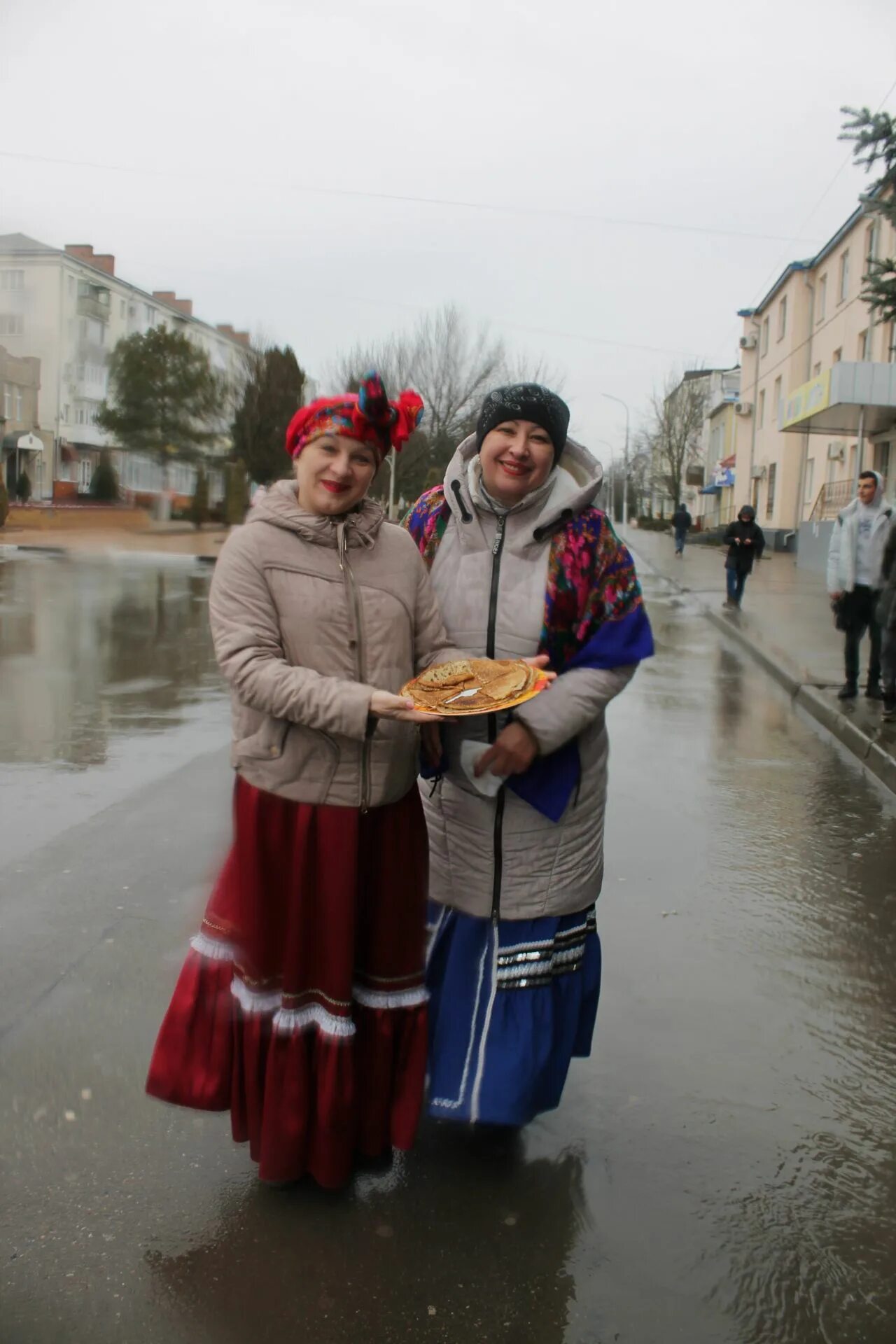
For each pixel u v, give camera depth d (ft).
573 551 8.16
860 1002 11.51
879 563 27.99
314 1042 7.56
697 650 41.45
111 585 55.26
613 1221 7.81
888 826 18.25
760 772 21.98
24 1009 10.46
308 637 7.42
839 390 60.95
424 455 141.28
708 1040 10.56
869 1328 6.89
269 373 105.40
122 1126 8.64
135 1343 6.51
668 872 15.51
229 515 97.91
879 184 29.99
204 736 22.67
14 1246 7.28
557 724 7.81
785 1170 8.49
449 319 141.79
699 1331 6.81
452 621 8.37
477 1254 7.40
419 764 8.50
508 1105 7.89
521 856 8.21
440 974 8.53
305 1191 7.99
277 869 7.44
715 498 179.73
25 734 22.59
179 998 7.88
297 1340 6.59
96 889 13.65
